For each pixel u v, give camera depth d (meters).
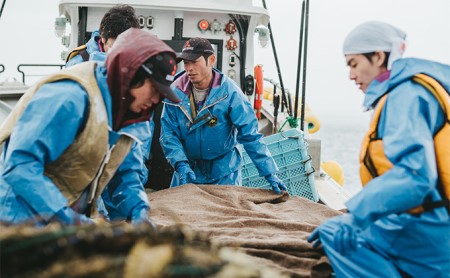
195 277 1.68
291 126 6.95
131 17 4.43
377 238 2.85
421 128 2.60
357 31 2.83
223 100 5.04
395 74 2.76
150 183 6.57
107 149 2.89
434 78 2.74
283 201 4.80
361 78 2.88
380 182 2.63
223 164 5.39
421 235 2.75
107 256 1.76
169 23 6.50
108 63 2.84
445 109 2.66
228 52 6.69
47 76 2.84
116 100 2.87
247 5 6.56
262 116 8.02
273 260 3.25
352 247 2.83
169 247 1.75
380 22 2.83
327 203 6.03
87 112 2.79
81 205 3.03
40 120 2.63
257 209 4.43
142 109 3.02
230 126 5.23
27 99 2.87
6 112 6.33
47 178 2.67
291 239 3.39
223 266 1.75
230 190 4.75
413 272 2.83
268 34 6.86
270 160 4.96
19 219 2.76
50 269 1.68
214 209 4.27
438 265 2.80
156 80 2.80
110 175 3.11
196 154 5.34
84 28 6.50
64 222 2.59
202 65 4.92
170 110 5.25
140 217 3.16
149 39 2.83
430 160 2.55
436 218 2.74
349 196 6.31
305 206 4.56
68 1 6.30
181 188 4.70
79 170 2.89
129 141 3.11
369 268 2.83
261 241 3.35
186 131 5.24
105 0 6.31
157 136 6.49
